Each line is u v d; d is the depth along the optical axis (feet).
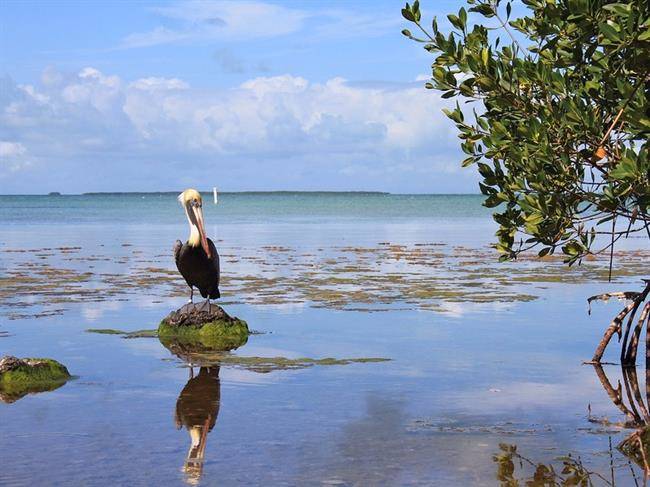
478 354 44.70
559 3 29.14
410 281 80.53
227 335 49.57
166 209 412.57
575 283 78.95
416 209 417.08
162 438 28.99
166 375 39.60
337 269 93.25
